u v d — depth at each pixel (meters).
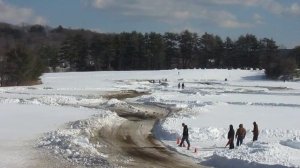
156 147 29.56
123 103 55.66
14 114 41.84
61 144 27.98
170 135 33.38
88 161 24.09
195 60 181.38
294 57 166.00
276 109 51.84
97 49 157.38
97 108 51.59
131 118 44.12
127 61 160.62
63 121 37.94
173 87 86.44
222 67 181.88
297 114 47.31
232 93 74.62
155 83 97.44
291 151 26.25
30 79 93.44
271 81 111.69
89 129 34.56
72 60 160.25
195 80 109.88
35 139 29.80
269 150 25.72
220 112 47.97
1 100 53.81
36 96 62.81
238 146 28.59
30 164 23.09
